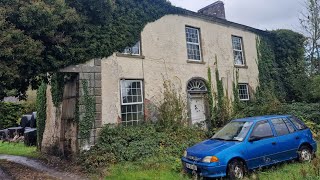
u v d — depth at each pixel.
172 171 8.76
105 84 12.19
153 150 10.70
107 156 10.24
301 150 8.73
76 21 10.75
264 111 16.22
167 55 14.89
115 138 11.26
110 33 12.55
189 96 15.57
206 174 7.23
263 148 7.94
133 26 13.55
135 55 13.50
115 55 12.72
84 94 11.49
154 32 14.53
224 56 17.86
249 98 18.95
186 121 14.66
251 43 20.09
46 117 14.52
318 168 6.86
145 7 14.32
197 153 7.66
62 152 12.44
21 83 10.91
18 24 9.67
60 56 10.91
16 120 26.05
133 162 10.01
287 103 19.98
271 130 8.39
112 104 12.30
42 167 11.04
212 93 16.58
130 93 13.20
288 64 21.62
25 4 9.56
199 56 16.69
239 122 8.70
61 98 12.91
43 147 14.62
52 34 10.20
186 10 16.11
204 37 17.00
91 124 11.48
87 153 10.80
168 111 13.64
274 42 22.05
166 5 15.22
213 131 14.34
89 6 11.48
